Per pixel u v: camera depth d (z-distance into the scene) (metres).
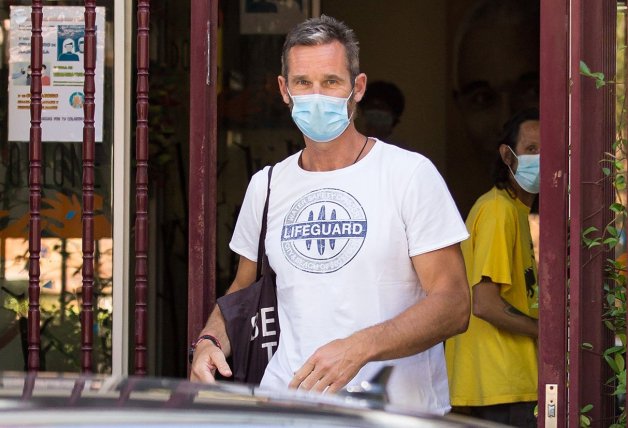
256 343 4.93
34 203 5.81
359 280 4.76
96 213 6.34
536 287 6.34
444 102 9.73
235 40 9.45
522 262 6.29
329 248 4.79
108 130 6.34
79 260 6.38
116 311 6.28
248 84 9.42
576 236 5.27
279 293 4.93
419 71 9.76
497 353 6.15
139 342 5.66
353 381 4.77
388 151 4.89
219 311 5.13
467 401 6.20
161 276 8.35
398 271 4.79
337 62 4.83
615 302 5.46
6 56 6.39
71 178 6.36
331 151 4.90
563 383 5.36
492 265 6.07
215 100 5.72
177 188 8.26
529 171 6.32
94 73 5.77
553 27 5.38
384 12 9.76
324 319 4.77
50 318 6.38
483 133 9.69
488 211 6.19
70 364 6.38
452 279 4.79
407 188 4.77
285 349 4.84
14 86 6.38
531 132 6.33
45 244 6.38
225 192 9.39
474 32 9.72
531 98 9.66
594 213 5.45
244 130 9.42
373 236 4.76
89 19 5.73
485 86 9.70
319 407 2.89
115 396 2.89
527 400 6.17
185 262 8.36
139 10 5.68
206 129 5.69
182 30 8.11
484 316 6.07
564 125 5.36
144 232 5.67
